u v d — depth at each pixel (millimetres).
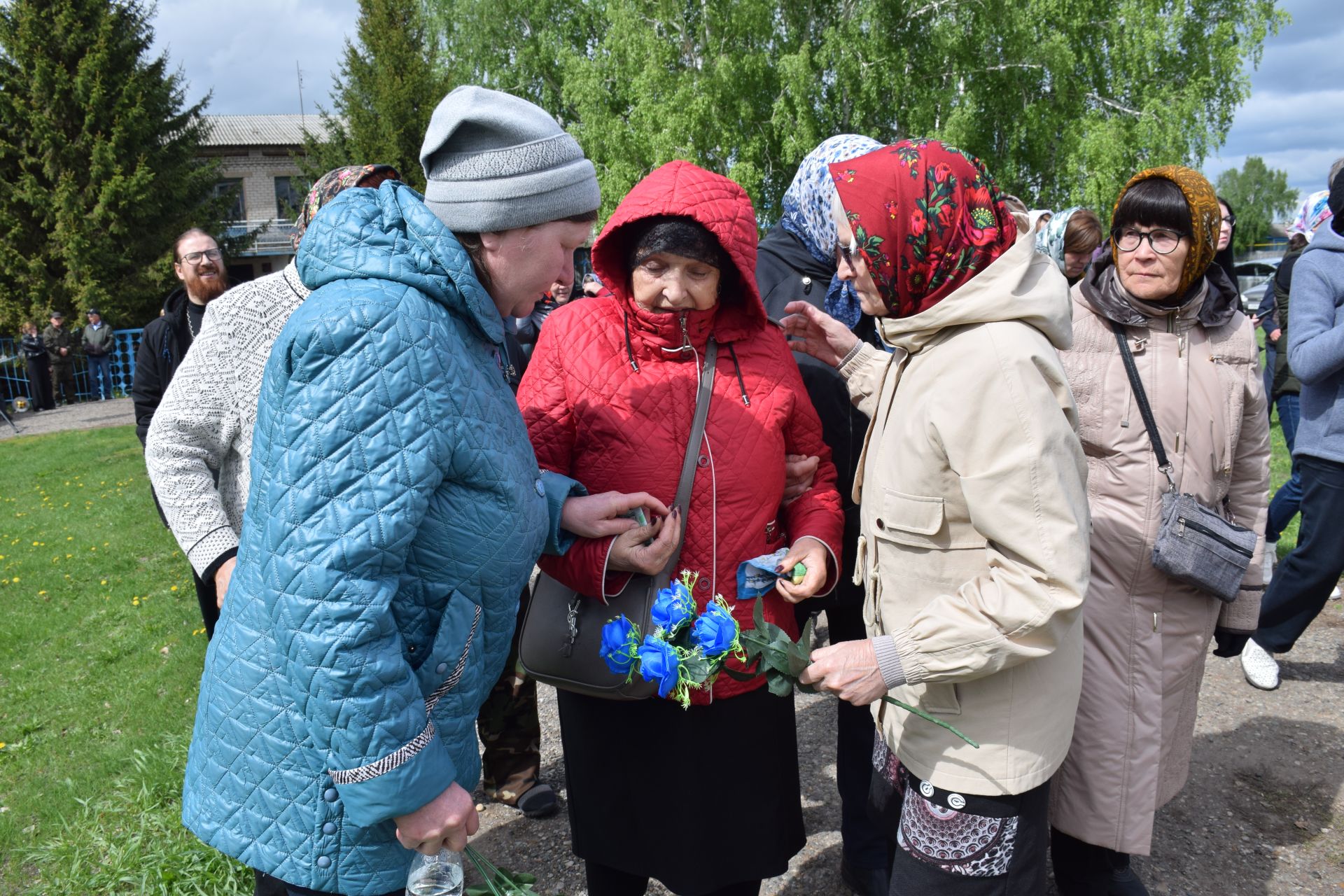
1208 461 2205
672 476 1936
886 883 2443
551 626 1942
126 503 8258
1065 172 19938
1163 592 2158
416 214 1382
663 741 1971
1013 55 19609
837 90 19844
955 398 1533
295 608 1266
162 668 4344
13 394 17750
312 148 28422
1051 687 1652
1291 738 3242
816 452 2176
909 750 1718
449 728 1456
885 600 1748
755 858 2059
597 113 20109
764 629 1646
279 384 1314
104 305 20578
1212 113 20406
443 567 1421
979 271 1587
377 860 1430
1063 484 1480
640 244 1854
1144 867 2611
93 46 20922
